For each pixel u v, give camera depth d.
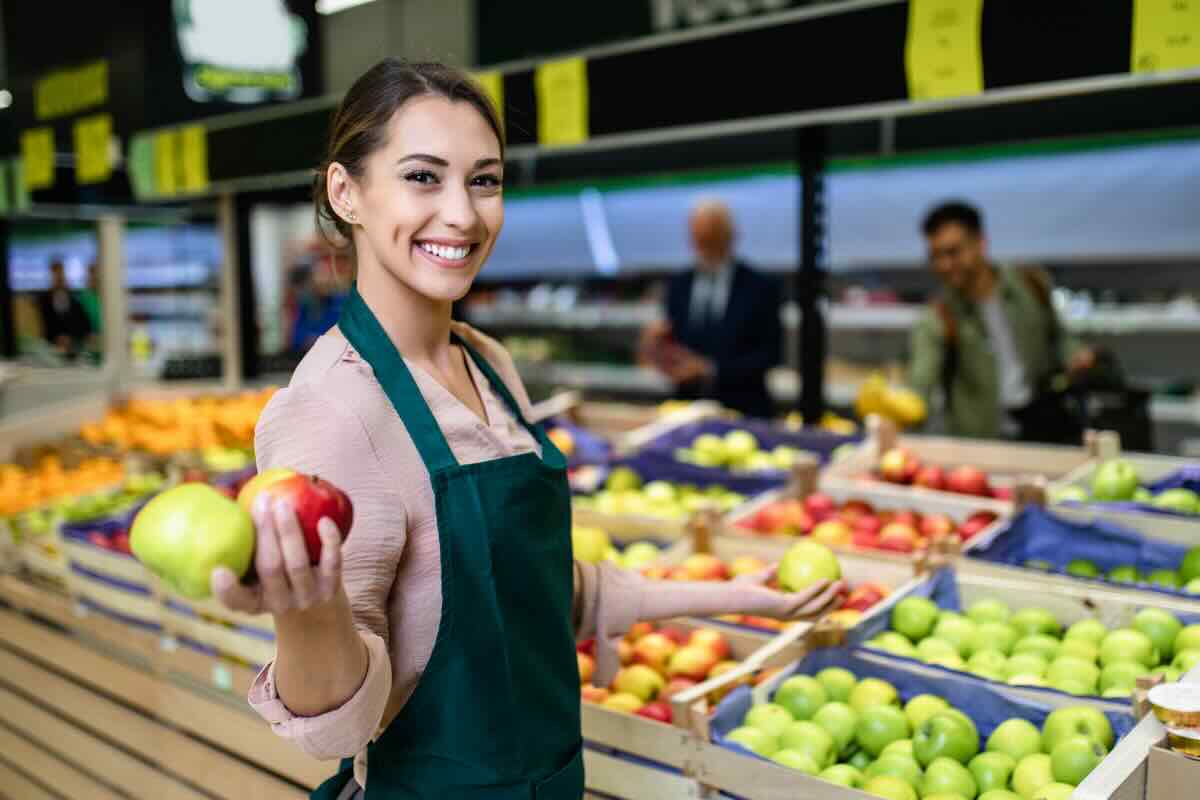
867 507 2.59
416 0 3.12
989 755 1.53
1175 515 2.17
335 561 0.82
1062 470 2.89
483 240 1.17
